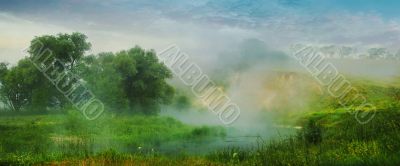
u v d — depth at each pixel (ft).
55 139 89.71
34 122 125.08
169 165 52.95
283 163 46.78
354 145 52.31
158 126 130.31
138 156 59.98
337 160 43.98
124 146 87.04
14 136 88.43
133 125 129.80
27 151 66.69
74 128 113.29
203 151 77.97
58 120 134.21
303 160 45.73
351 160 42.63
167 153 72.23
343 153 49.44
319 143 61.11
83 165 52.47
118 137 103.60
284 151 56.18
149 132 116.78
